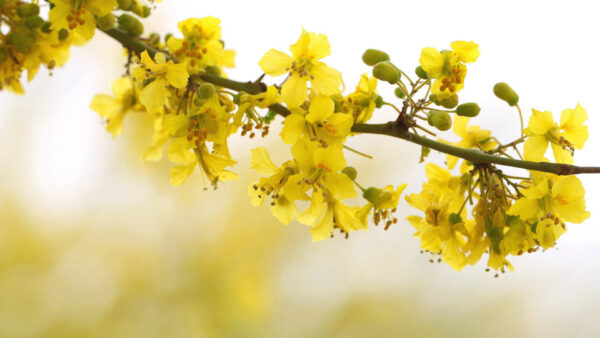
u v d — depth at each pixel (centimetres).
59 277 891
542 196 284
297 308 938
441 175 332
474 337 942
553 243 287
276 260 952
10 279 868
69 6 304
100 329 873
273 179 294
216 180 311
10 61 350
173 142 345
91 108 413
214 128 286
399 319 941
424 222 319
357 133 298
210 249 937
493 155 293
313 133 280
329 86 276
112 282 901
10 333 838
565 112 295
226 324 897
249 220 961
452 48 278
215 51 304
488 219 298
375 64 300
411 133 286
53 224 926
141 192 959
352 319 935
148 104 282
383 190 314
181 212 955
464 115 280
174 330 884
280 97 279
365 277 962
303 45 275
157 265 920
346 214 323
